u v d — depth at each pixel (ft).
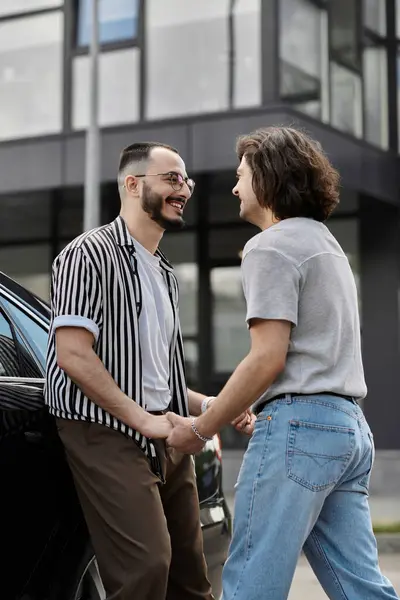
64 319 10.94
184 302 58.85
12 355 12.00
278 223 10.77
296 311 10.32
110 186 51.98
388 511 39.14
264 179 10.86
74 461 11.09
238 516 10.53
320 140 50.08
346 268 10.83
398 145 56.44
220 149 49.03
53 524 11.10
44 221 59.52
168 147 12.00
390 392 55.47
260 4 49.83
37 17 54.80
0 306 12.41
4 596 10.55
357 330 10.84
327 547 10.81
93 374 10.84
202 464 13.26
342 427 10.32
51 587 11.12
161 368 11.76
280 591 10.25
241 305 57.67
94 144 44.47
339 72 53.47
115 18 53.31
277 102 49.42
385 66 56.90
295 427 10.27
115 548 10.92
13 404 10.83
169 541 11.06
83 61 53.78
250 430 12.82
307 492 10.22
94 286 11.10
